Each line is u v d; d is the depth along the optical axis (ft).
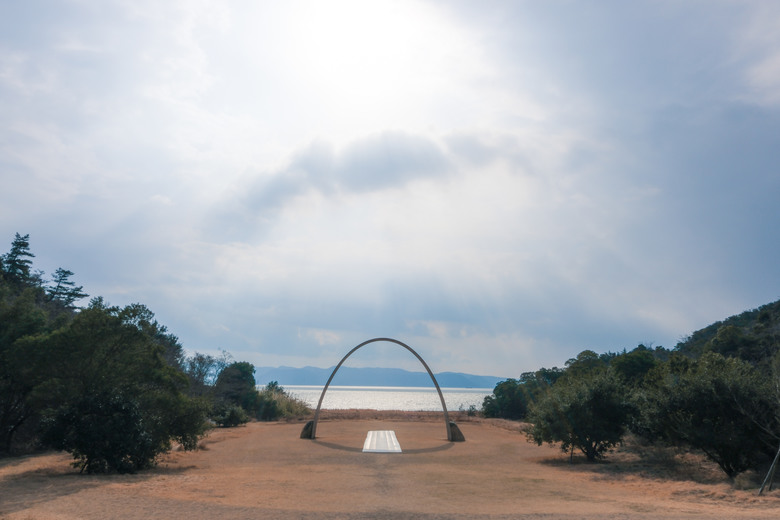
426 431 143.13
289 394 225.76
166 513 38.93
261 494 49.90
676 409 68.74
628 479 65.41
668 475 67.56
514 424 165.27
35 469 65.62
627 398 85.51
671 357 96.12
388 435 123.13
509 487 58.49
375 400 600.39
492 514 40.93
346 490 54.44
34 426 93.91
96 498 43.83
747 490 54.44
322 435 127.44
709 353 80.69
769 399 61.77
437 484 60.18
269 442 111.04
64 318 94.32
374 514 40.47
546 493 54.44
